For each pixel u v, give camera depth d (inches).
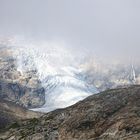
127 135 2249.0
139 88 2800.2
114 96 2780.5
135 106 2503.7
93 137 2468.0
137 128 2256.4
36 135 3078.2
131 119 2347.4
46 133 3009.4
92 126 2561.5
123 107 2571.4
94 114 2650.1
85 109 2787.9
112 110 2603.3
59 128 2898.6
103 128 2458.2
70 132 2684.5
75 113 2859.3
